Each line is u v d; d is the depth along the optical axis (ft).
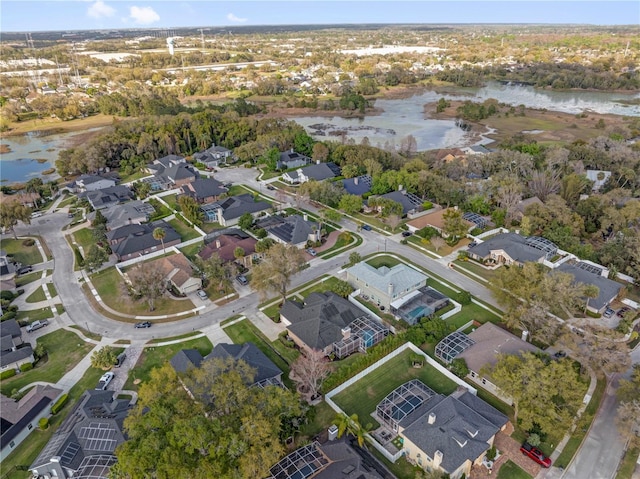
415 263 283.79
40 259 306.14
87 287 270.05
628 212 303.68
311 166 435.53
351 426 156.15
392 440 161.38
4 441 159.84
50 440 162.30
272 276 226.17
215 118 583.99
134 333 225.76
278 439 135.33
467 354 193.36
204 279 265.95
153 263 251.60
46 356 212.02
